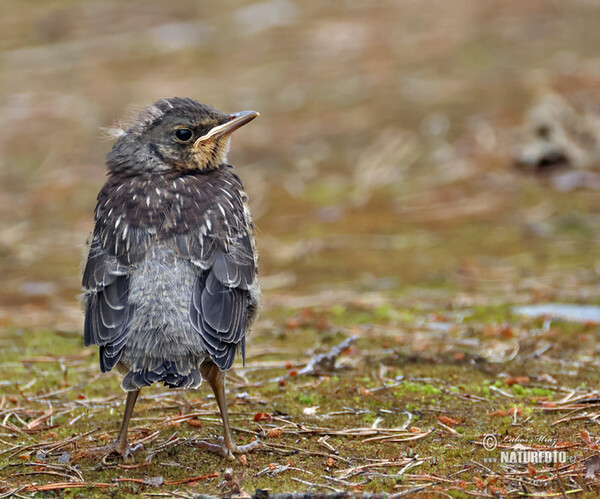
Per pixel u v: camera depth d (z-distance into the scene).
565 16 24.58
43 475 7.41
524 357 9.98
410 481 7.12
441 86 20.62
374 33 24.61
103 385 9.54
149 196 7.59
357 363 9.91
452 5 26.59
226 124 8.08
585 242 13.91
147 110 8.18
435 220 15.22
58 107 21.12
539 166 16.70
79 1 28.58
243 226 7.80
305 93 20.95
